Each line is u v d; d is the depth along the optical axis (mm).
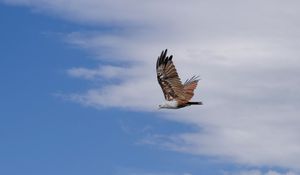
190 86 16516
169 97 16484
